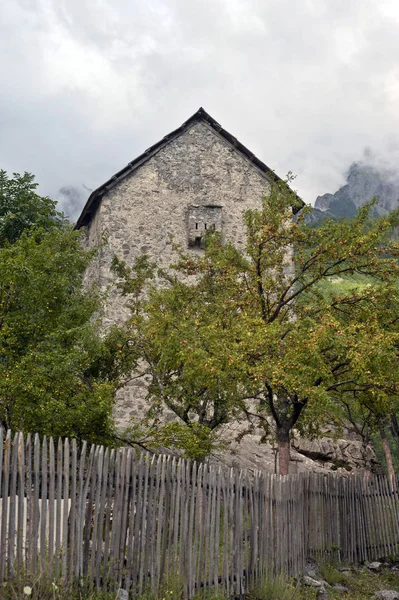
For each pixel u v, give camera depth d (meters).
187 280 23.12
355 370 13.30
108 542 8.19
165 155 24.39
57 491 7.68
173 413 21.52
